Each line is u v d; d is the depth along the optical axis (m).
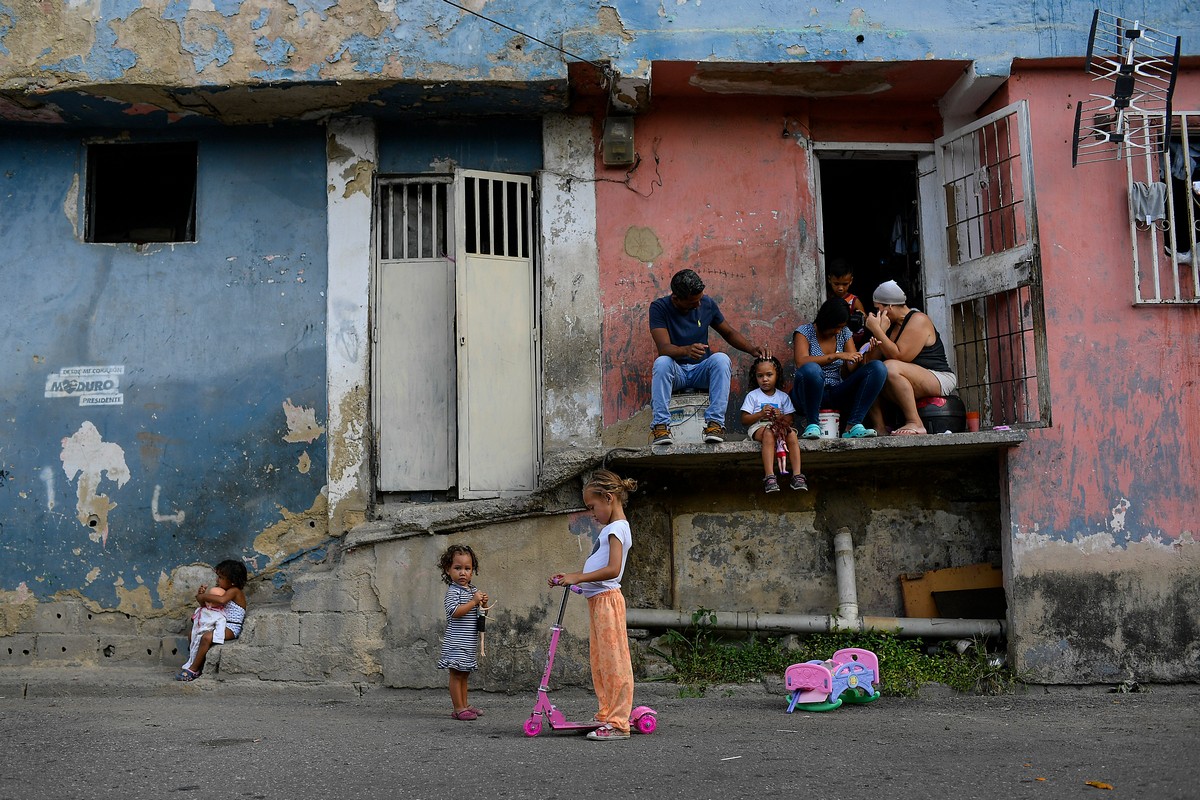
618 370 8.27
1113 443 7.88
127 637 8.12
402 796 4.70
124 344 8.38
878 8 8.05
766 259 8.45
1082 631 7.72
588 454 7.67
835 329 8.02
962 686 7.58
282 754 5.53
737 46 7.96
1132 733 6.09
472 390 8.15
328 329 8.31
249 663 7.64
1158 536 7.81
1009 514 7.80
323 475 8.24
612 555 5.93
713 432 7.56
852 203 10.01
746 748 5.62
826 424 7.75
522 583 7.70
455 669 6.56
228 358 8.36
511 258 8.39
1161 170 8.15
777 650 7.93
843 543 8.12
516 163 8.55
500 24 7.90
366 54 7.84
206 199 8.50
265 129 8.54
